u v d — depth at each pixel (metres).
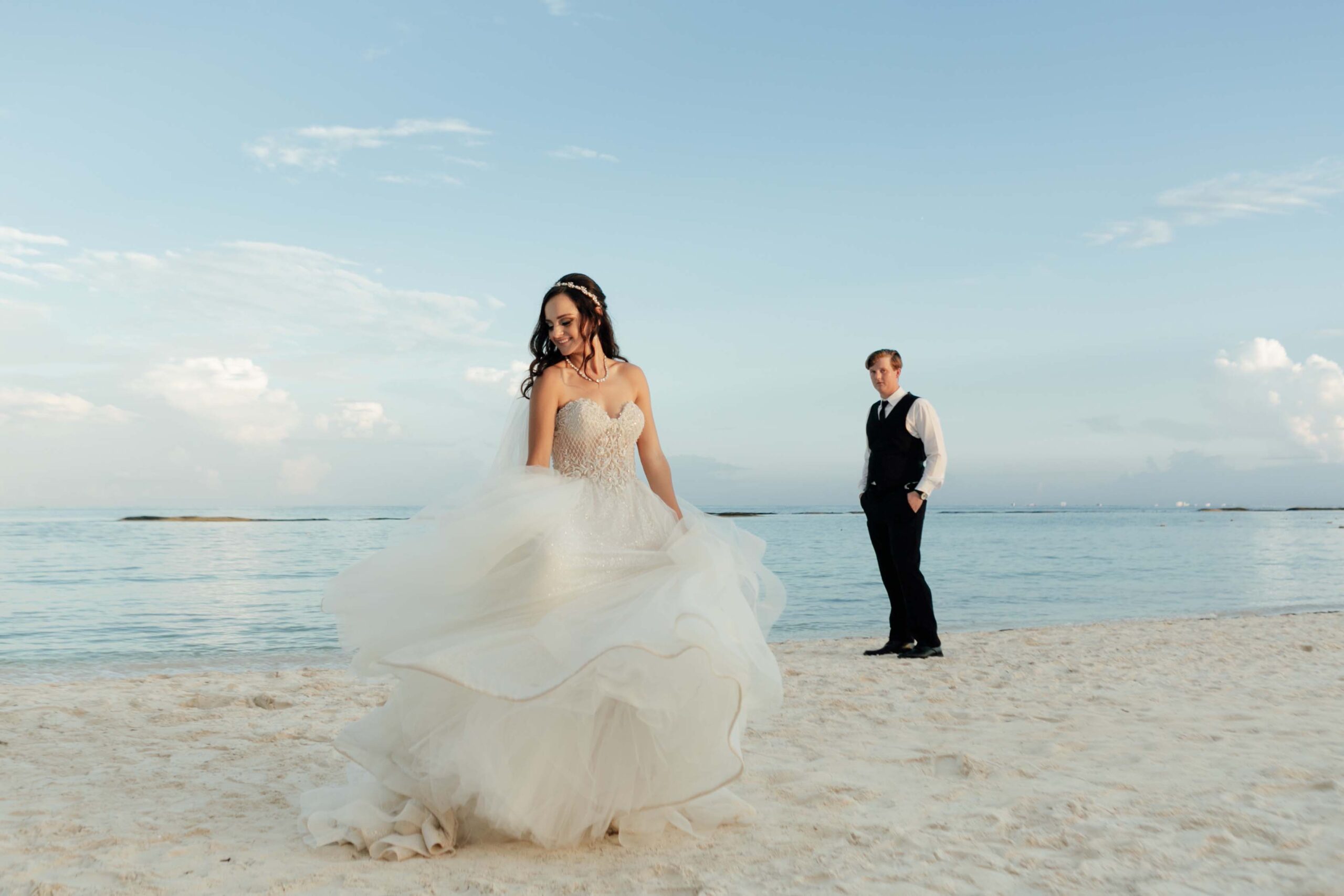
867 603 12.37
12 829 2.68
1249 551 28.38
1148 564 21.61
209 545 30.22
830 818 2.83
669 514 2.97
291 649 8.21
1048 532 49.81
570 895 2.18
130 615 10.63
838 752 3.77
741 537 3.07
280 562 21.28
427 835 2.50
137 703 4.93
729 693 2.55
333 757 3.73
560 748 2.49
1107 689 5.33
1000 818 2.78
